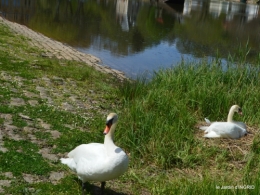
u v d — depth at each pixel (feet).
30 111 27.45
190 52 67.56
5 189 17.98
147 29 87.97
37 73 37.68
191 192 19.51
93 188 19.72
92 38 70.79
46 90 33.09
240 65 36.42
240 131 26.76
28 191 18.03
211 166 23.49
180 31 90.58
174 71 37.06
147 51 64.90
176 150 23.99
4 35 54.44
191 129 27.14
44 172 20.07
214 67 36.01
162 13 120.98
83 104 31.50
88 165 17.37
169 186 20.48
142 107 28.12
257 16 138.72
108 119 17.70
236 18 127.44
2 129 23.88
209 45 76.33
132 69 51.55
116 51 62.08
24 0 108.06
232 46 77.61
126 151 24.06
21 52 45.93
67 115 28.07
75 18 92.17
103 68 47.65
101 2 127.34
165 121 26.55
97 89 36.45
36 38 59.72
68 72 40.42
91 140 24.85
